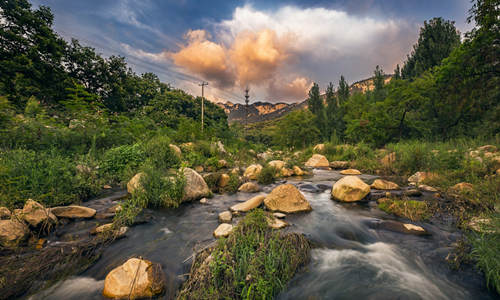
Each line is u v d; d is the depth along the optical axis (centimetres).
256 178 1056
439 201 635
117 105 2981
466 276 304
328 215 554
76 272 294
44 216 402
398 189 798
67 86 2052
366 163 1402
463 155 898
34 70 1798
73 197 565
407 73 3572
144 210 553
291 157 2061
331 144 2159
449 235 426
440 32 2717
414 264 341
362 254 374
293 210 570
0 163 541
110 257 336
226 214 516
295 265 319
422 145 1116
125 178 768
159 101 4134
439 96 2012
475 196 577
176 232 437
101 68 2745
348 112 3725
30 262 298
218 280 267
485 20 1308
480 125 1903
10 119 838
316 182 1033
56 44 2055
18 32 1853
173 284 276
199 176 736
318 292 278
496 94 1647
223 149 1805
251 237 355
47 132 903
